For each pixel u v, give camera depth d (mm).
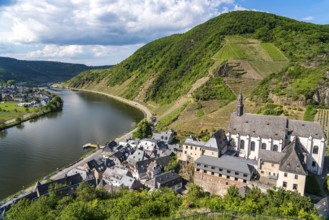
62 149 153500
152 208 56406
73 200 73938
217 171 96000
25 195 90750
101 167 123625
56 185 92938
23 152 147750
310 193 84625
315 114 141125
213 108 183625
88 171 114500
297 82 169250
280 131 104812
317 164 97875
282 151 98000
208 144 110000
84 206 56812
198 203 62125
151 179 103125
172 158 125500
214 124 160500
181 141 152250
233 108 174875
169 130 161625
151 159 127312
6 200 93062
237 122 114812
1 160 135375
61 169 123312
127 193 80688
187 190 102062
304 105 150625
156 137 156250
